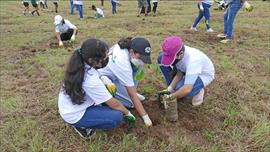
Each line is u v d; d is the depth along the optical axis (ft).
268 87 15.56
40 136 11.98
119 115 11.18
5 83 17.49
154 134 11.94
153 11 41.06
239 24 29.81
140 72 12.07
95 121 11.09
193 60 11.58
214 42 23.63
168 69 13.43
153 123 12.56
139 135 11.94
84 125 11.23
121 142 11.51
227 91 15.11
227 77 16.60
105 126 11.39
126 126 12.37
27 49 24.07
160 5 52.13
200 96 13.00
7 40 26.99
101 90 10.40
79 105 10.73
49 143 11.66
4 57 22.15
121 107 11.18
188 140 11.50
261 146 11.22
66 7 59.41
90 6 59.26
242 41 23.49
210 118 12.94
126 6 57.21
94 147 11.17
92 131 11.84
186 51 11.78
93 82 10.21
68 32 24.48
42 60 20.56
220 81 16.05
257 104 14.01
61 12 51.39
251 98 14.53
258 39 24.09
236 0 22.25
